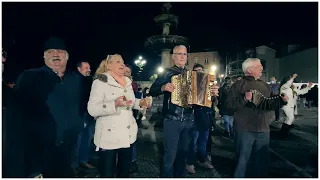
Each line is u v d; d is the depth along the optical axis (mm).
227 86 5008
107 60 2684
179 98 2967
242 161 2914
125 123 2510
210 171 3883
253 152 3020
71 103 2816
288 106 6262
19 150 2211
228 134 6500
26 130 2348
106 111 2324
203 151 4078
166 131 3088
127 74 4023
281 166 4082
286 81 6391
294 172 3807
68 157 2752
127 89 2660
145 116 10945
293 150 5051
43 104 2463
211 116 4137
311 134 6645
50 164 2531
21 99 2314
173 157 3070
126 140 2486
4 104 2170
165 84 2941
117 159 2652
